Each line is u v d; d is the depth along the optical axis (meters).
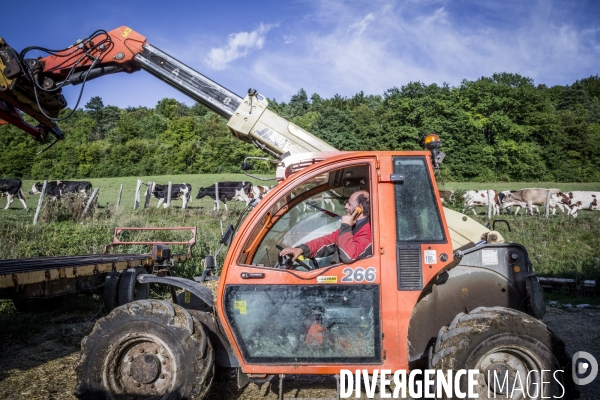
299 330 3.73
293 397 4.34
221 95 5.16
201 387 3.69
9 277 4.39
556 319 7.76
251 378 3.81
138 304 3.83
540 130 71.44
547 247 14.65
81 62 5.24
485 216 23.05
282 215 4.36
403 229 3.78
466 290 4.04
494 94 72.44
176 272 9.96
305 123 82.56
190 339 3.73
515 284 4.05
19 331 6.27
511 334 3.54
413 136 69.31
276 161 4.72
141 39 5.28
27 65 4.92
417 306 4.04
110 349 3.75
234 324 3.76
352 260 3.75
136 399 3.74
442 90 73.25
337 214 4.37
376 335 3.70
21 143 77.38
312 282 3.74
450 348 3.59
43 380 4.76
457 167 68.06
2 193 23.25
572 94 107.38
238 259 3.82
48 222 15.47
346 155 3.88
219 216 20.17
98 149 79.81
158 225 16.38
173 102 123.75
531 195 25.50
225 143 75.06
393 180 3.80
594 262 11.66
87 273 5.85
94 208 17.61
